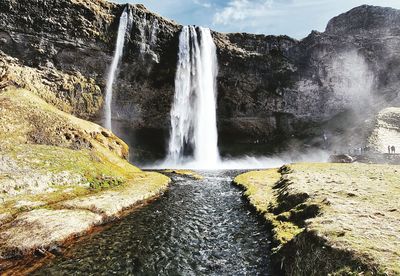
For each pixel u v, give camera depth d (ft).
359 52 373.20
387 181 106.32
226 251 73.05
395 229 54.44
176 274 61.82
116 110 272.72
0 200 91.66
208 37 309.42
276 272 62.08
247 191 131.95
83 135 176.65
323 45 356.38
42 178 110.01
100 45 250.16
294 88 348.79
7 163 110.22
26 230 77.61
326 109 369.50
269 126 353.72
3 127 146.30
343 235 51.75
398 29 404.36
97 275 60.85
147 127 296.30
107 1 258.37
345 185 100.48
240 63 317.01
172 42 284.61
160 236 83.05
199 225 92.27
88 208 98.22
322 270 47.42
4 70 209.05
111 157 177.88
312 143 344.90
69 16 236.22
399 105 347.77
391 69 380.37
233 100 329.72
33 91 215.31
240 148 343.67
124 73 267.59
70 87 238.48
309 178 124.26
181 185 157.89
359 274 41.32
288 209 92.63
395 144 280.72
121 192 123.03
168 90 289.74
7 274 60.18
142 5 288.92
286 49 342.85
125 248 74.49
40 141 150.82
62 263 65.72
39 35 228.84
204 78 306.96
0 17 216.95
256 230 87.04
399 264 40.50
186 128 306.55
